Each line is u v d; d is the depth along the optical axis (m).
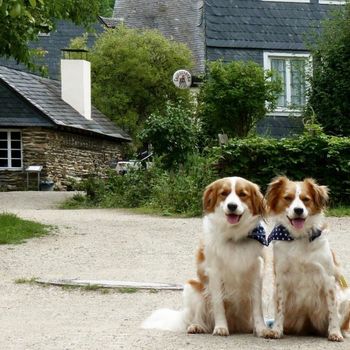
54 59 46.62
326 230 7.59
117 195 25.78
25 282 11.84
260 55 32.00
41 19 22.45
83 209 24.66
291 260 7.50
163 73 43.34
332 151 21.77
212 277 7.76
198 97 29.38
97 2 25.33
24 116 37.03
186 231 17.58
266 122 30.50
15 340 8.07
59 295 10.97
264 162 22.02
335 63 28.31
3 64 45.78
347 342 7.50
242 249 7.66
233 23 32.28
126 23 49.69
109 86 43.56
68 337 8.16
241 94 26.50
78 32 47.91
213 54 31.69
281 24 32.66
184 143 26.08
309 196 7.54
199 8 48.94
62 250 15.04
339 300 7.70
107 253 14.68
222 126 27.30
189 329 7.94
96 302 10.46
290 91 31.44
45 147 37.03
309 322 7.75
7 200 28.12
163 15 49.50
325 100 28.05
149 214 22.05
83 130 38.66
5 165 37.25
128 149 44.41
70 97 40.31
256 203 7.70
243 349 7.25
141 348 7.44
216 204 7.71
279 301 7.64
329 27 29.14
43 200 28.14
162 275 12.39
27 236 16.73
